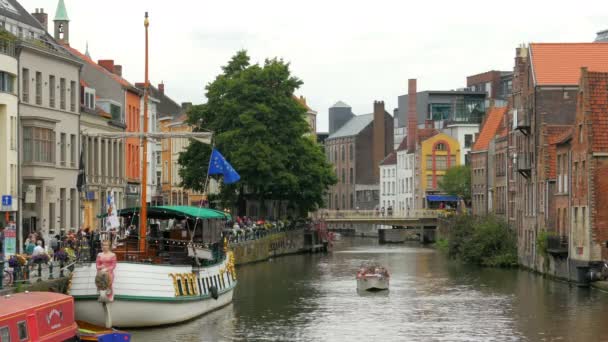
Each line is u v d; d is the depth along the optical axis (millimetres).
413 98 181500
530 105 89062
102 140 87125
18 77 68125
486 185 118500
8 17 77000
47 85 73438
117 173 91938
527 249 89875
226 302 63219
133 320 50281
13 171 67500
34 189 69875
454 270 90688
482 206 124812
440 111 189750
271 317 58219
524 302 64438
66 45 95625
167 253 55438
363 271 72875
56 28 107625
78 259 51406
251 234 101875
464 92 189000
